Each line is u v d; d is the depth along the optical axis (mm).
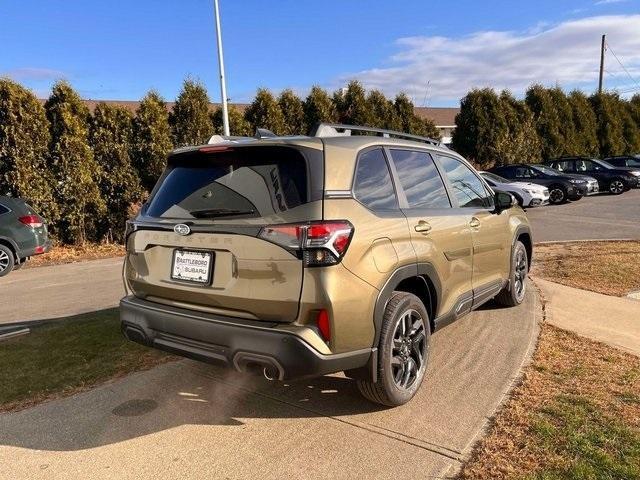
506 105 27109
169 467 2959
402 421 3420
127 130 13883
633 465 2840
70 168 12797
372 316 3172
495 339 4957
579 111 31922
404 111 24094
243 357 2984
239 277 3043
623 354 4645
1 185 12172
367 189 3402
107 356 4668
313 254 2879
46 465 2984
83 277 9500
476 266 4676
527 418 3389
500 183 19797
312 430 3334
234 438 3254
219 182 3299
